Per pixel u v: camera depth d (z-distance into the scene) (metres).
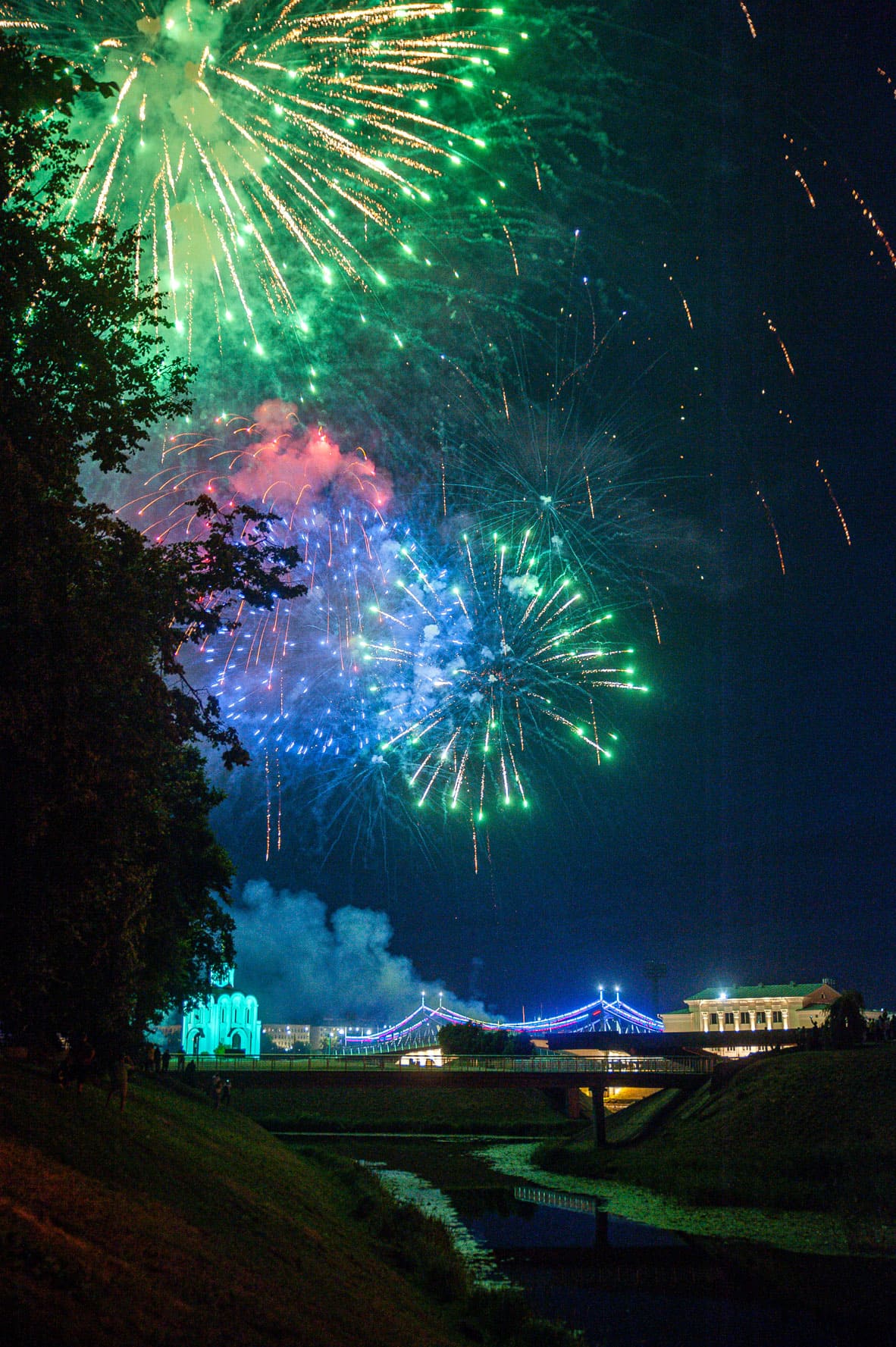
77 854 23.31
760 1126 62.59
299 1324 16.39
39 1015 26.73
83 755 22.11
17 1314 11.36
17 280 21.69
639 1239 45.72
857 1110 60.25
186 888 34.81
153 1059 50.03
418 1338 20.64
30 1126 22.20
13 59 20.50
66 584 22.52
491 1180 62.09
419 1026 146.88
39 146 22.06
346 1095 96.12
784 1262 41.16
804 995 137.00
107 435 24.27
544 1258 42.38
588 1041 89.25
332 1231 30.48
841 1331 32.31
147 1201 20.56
